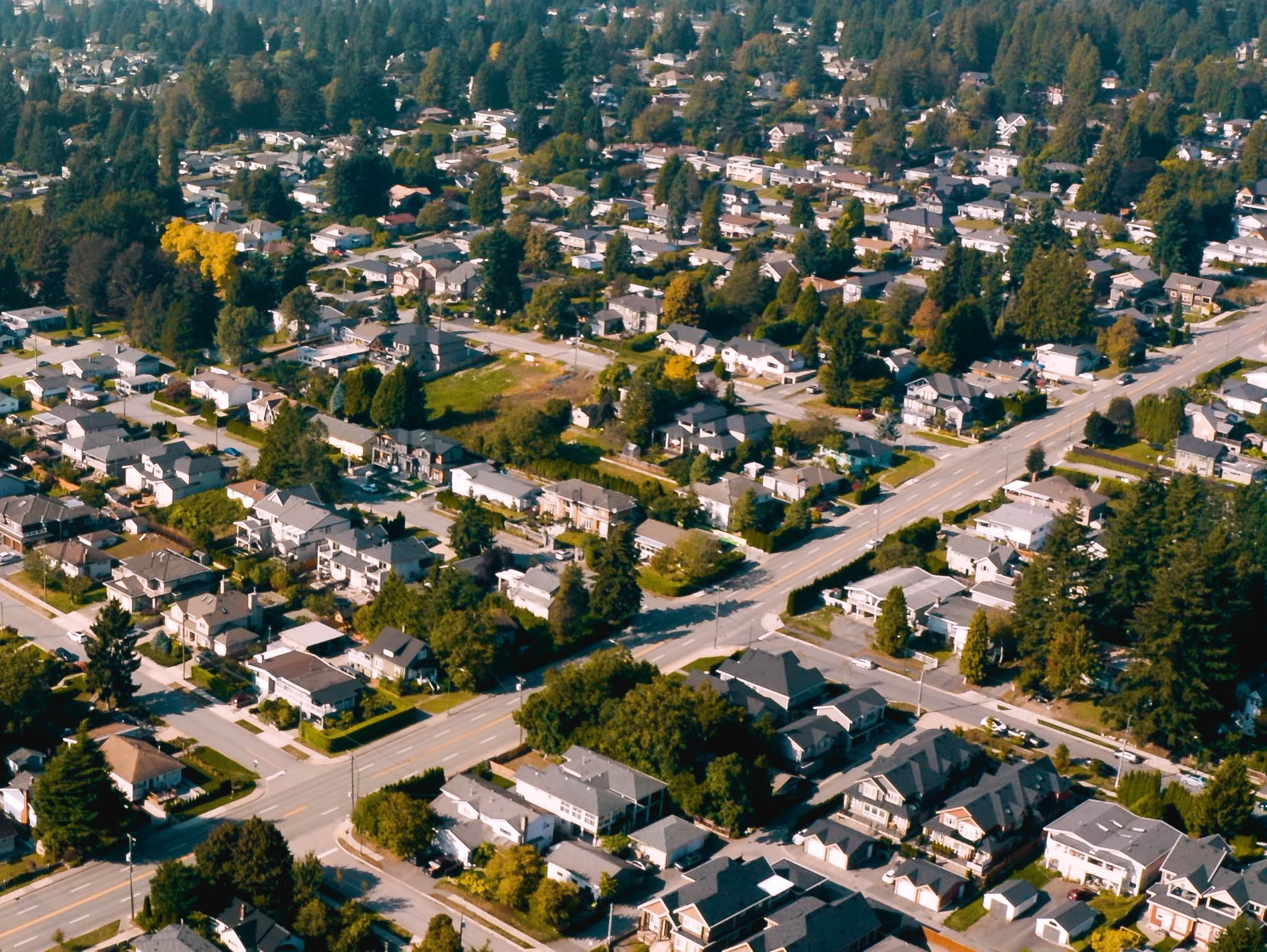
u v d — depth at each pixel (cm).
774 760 15450
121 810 13975
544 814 14125
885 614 17650
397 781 15000
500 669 17125
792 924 12506
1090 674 16638
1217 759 15888
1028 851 14200
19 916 12988
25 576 19238
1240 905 13062
